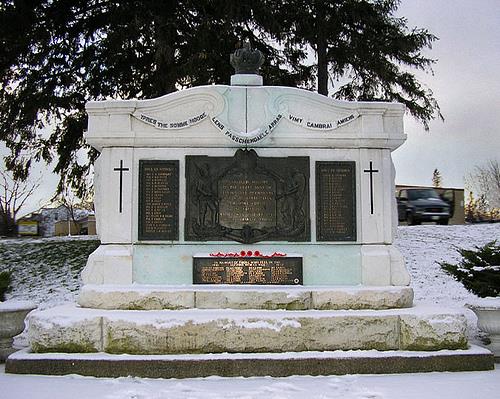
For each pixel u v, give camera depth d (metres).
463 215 20.62
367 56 14.18
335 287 5.68
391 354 5.05
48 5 12.37
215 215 5.82
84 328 5.11
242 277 5.76
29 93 12.24
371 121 5.95
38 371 4.91
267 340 5.11
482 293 6.58
